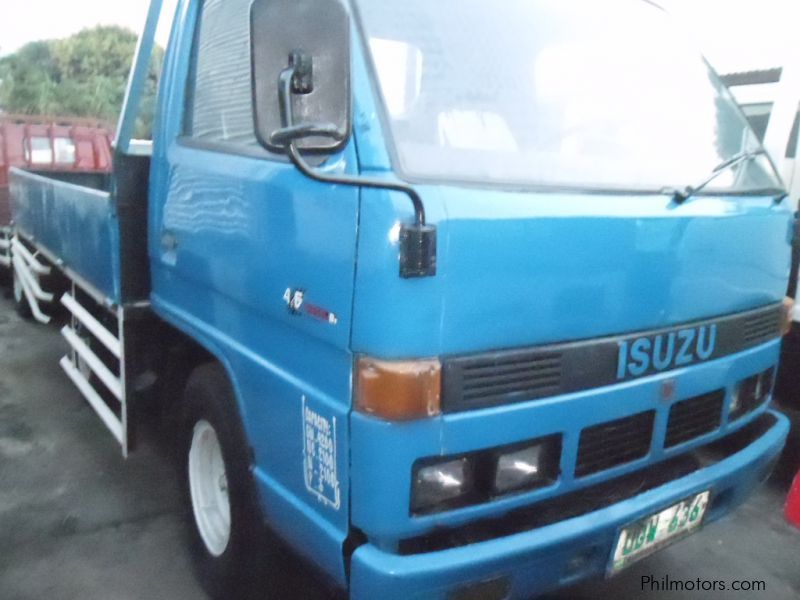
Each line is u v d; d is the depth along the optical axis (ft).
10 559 10.03
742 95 14.84
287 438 7.14
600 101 8.22
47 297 18.29
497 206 6.24
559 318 6.65
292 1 5.78
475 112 7.18
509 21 7.99
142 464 13.01
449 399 6.15
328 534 6.57
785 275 9.29
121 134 10.06
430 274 5.85
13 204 22.12
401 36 7.07
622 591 9.73
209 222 8.37
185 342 9.85
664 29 9.65
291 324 6.93
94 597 9.27
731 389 8.48
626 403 7.23
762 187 9.10
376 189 5.90
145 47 10.08
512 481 6.73
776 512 11.98
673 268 7.44
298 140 6.10
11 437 14.07
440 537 6.55
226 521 9.18
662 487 7.56
